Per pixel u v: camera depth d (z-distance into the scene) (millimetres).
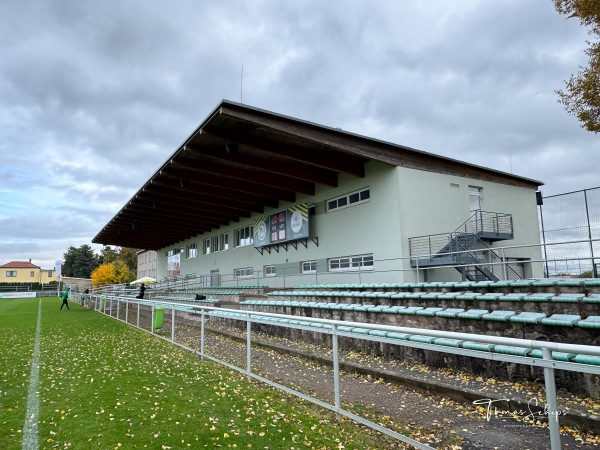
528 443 3873
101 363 8188
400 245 15008
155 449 3900
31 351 9914
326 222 18672
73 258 95750
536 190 21344
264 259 23672
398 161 15711
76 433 4332
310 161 14922
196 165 16250
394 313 8805
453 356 6477
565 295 7316
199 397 5641
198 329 13844
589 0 13125
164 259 45094
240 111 11492
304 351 8648
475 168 18453
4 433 4371
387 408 5098
